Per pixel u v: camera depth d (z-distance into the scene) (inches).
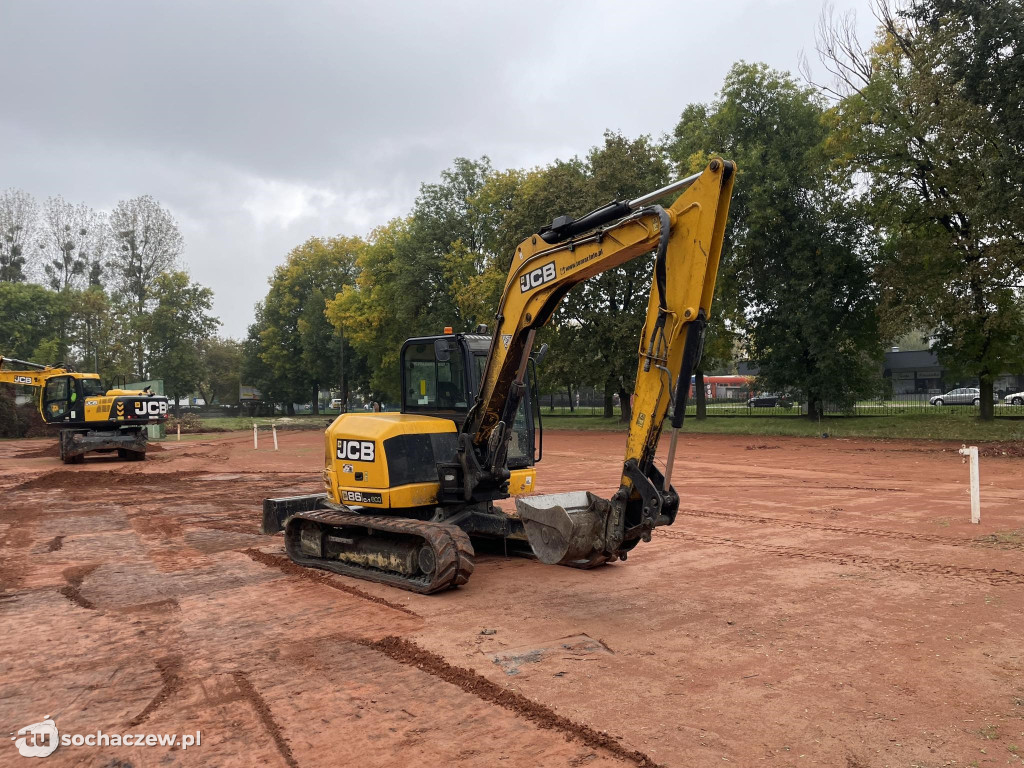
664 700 189.0
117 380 2317.9
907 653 221.1
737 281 1434.5
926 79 1044.5
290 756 163.0
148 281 2657.5
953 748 160.9
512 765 156.9
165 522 513.3
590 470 804.0
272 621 269.9
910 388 2573.8
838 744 163.3
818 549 374.0
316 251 2874.0
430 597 298.2
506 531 338.6
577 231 280.2
